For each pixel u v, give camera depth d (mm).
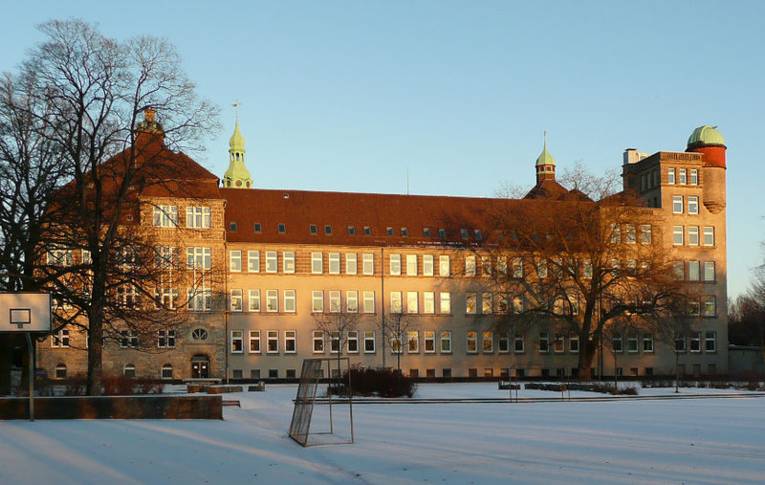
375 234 94062
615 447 27859
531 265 84688
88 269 49031
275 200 94000
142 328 52469
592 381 82125
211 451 26906
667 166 101500
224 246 85500
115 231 49969
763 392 63906
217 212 85188
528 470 22891
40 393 50375
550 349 97625
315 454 26328
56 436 30844
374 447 28016
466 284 95562
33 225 46812
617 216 80250
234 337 88125
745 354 101688
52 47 46562
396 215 96750
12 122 46594
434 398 55750
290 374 89250
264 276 89500
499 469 23094
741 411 44625
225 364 85312
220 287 82750
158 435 31312
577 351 98562
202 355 84562
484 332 95750
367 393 56656
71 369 81688
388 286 93375
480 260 91375
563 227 81750
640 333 85875
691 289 97688
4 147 46656
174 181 51125
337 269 92062
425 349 93875
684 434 31984
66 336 82000
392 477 21891
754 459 24938
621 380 85188
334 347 90875
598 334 81125
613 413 43156
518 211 86062
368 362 91938
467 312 95438
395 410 45594
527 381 89188
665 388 70125
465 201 101500
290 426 33656
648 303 81625
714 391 65500
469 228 97812
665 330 80750
